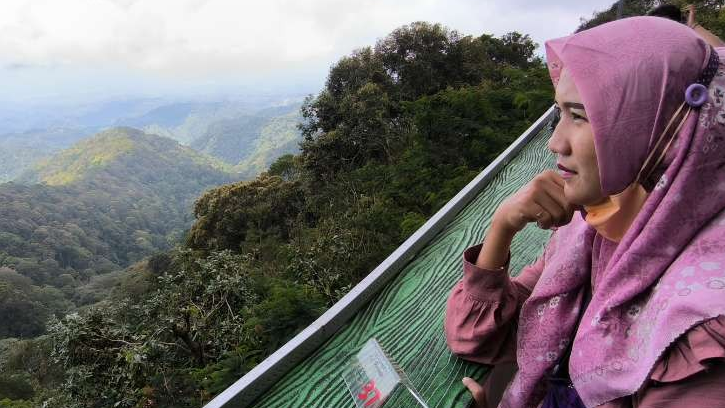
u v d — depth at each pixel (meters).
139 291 28.17
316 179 18.58
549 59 0.65
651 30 0.55
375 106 17.06
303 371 0.93
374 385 0.85
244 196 24.36
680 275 0.50
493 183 1.85
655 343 0.50
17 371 17.50
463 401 0.87
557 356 0.76
